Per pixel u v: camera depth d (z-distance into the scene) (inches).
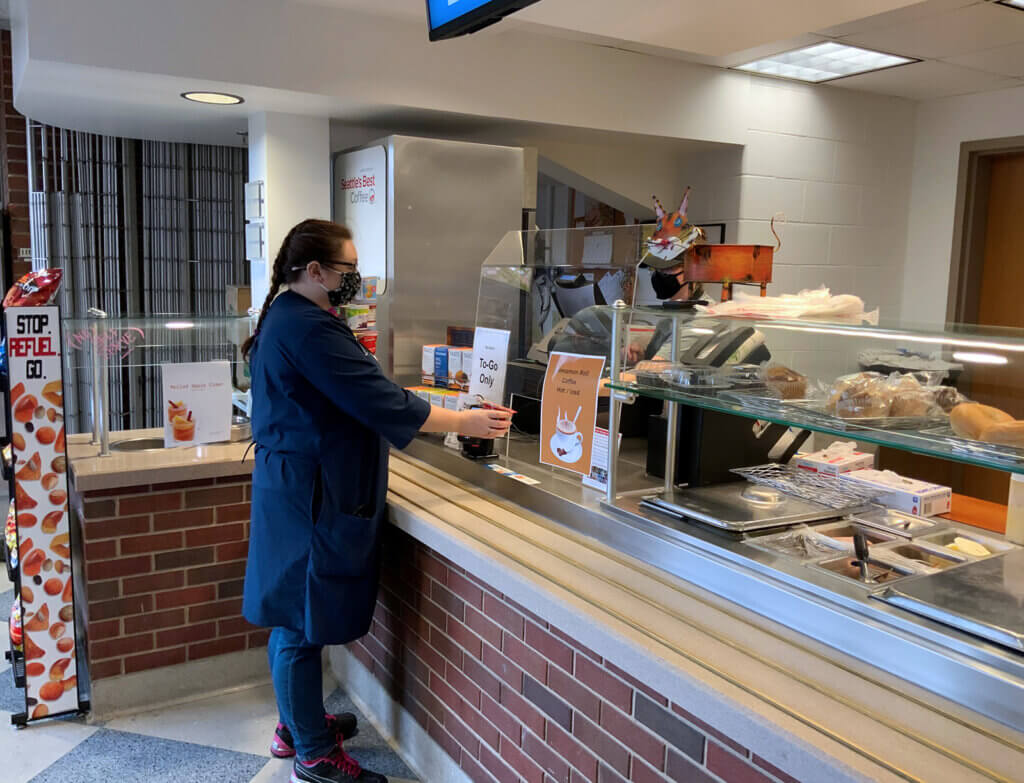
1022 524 62.6
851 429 52.2
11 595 133.8
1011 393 49.0
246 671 108.1
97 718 99.7
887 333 56.9
